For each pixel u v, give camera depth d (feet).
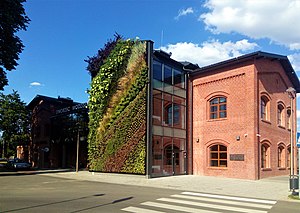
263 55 78.23
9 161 129.18
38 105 152.56
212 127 85.05
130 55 83.15
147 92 77.61
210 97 86.69
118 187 55.83
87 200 38.78
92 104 90.43
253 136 75.41
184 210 33.06
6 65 80.07
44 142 144.15
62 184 61.21
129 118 80.18
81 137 116.67
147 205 35.63
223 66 83.87
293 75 99.19
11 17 75.41
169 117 83.51
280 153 93.04
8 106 150.71
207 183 64.64
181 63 89.45
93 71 97.76
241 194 48.32
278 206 37.37
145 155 75.36
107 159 84.17
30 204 35.29
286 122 97.50
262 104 83.25
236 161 77.87
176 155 84.58
